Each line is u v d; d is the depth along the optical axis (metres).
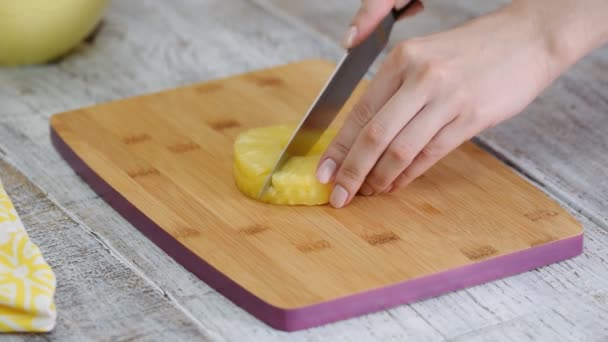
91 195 0.98
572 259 0.91
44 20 1.12
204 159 1.01
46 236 0.92
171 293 0.87
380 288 0.85
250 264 0.87
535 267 0.90
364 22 0.93
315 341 0.83
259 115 1.09
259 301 0.83
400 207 0.94
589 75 1.18
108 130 1.05
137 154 1.01
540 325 0.84
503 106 0.91
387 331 0.84
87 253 0.90
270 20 1.33
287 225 0.92
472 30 0.92
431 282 0.86
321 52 1.25
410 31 1.28
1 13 1.11
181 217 0.92
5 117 1.10
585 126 1.09
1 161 1.02
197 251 0.88
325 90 0.92
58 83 1.17
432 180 0.98
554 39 0.92
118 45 1.25
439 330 0.84
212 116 1.08
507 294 0.87
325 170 0.92
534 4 0.93
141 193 0.95
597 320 0.85
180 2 1.37
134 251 0.91
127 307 0.85
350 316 0.84
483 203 0.95
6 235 0.87
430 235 0.91
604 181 1.01
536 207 0.94
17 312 0.82
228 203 0.94
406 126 0.90
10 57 1.16
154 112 1.08
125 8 1.34
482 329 0.84
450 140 0.91
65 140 1.02
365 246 0.89
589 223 0.96
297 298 0.83
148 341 0.82
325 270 0.86
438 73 0.89
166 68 1.21
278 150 0.97
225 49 1.25
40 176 1.01
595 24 0.93
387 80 0.91
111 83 1.17
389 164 0.91
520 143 1.06
